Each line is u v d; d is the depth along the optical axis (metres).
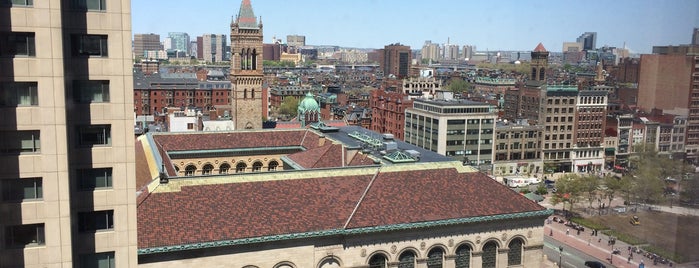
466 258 74.94
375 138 109.00
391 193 74.50
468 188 78.50
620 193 128.38
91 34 51.56
